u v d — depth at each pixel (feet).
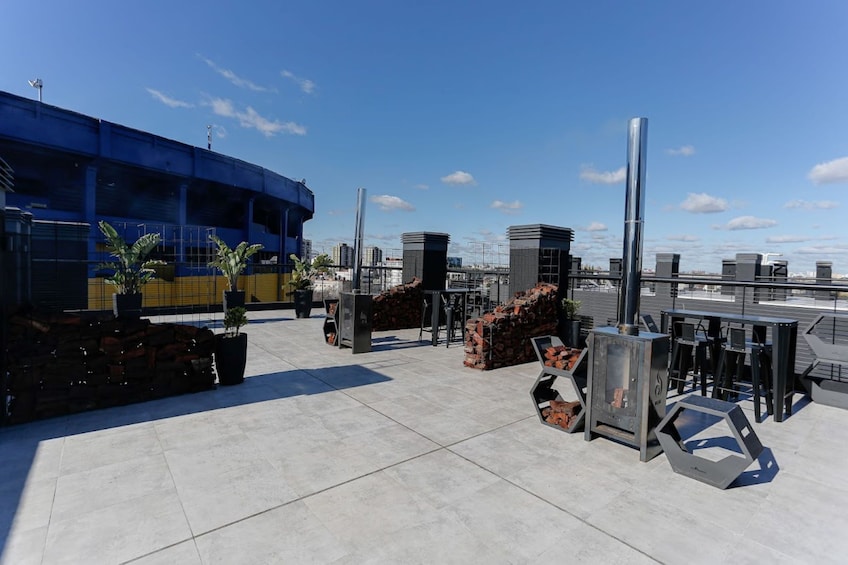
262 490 8.73
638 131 11.43
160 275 44.57
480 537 7.23
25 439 11.27
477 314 32.78
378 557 6.63
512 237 27.35
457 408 14.48
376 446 11.14
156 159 73.15
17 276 14.19
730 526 7.72
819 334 22.41
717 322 16.88
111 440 11.27
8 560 6.37
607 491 8.96
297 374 18.89
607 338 11.32
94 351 13.80
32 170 70.38
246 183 88.63
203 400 14.96
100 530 7.21
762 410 14.97
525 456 10.70
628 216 11.55
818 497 8.84
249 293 51.49
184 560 6.48
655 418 10.79
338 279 49.44
